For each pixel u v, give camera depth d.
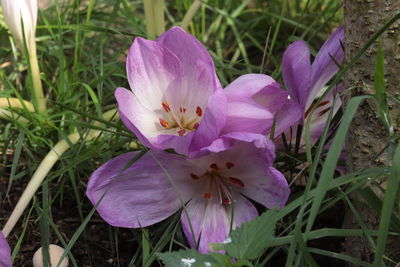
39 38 0.64
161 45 0.47
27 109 0.55
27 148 0.55
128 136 0.50
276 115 0.47
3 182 0.56
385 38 0.44
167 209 0.47
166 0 0.75
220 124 0.44
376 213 0.46
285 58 0.48
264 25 0.72
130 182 0.47
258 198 0.47
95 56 0.64
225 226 0.47
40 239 0.52
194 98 0.48
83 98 0.61
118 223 0.47
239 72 0.61
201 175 0.48
